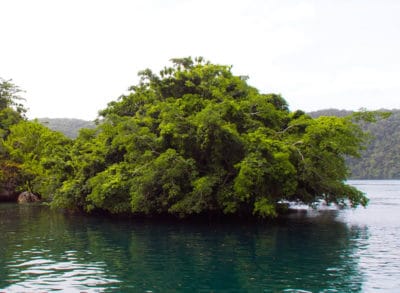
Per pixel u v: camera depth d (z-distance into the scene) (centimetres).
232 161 3127
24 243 2322
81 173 3878
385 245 2225
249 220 3344
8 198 6244
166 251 2066
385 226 3052
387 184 13175
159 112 3588
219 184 3105
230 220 3350
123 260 1861
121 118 3625
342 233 2683
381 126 15225
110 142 3884
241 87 3619
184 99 3541
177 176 3078
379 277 1565
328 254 1984
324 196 3438
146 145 3319
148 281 1516
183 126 3164
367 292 1384
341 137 3059
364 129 15288
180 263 1798
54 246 2222
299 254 1988
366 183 13950
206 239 2439
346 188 3150
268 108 3381
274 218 3441
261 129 3209
